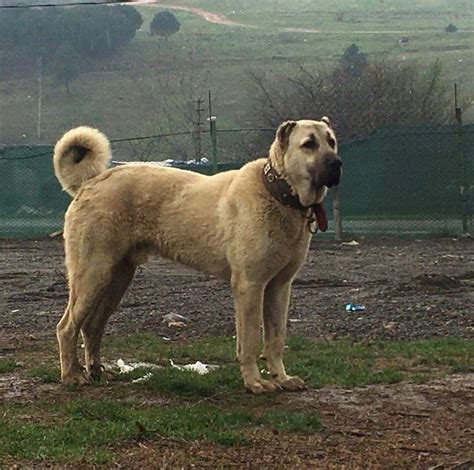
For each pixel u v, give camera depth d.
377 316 12.61
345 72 34.69
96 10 57.25
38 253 20.75
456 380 9.31
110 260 9.15
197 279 16.03
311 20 78.88
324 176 8.42
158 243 9.12
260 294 8.72
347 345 11.02
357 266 17.53
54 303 14.28
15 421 7.91
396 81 32.97
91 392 8.92
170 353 10.62
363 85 32.78
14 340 11.59
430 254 19.38
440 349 10.65
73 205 9.28
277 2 84.94
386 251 20.05
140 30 66.00
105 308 9.45
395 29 74.00
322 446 7.18
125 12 60.97
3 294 15.02
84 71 55.56
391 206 23.09
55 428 7.64
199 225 8.90
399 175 23.02
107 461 6.82
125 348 11.02
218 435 7.32
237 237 8.66
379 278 15.91
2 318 13.05
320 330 11.95
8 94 52.25
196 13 78.00
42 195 24.31
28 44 55.59
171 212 9.02
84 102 50.94
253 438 7.36
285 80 46.50
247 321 8.72
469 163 22.59
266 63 59.78
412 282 14.82
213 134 23.17
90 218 9.13
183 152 36.47
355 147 23.27
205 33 69.69
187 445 7.19
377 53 62.47
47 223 24.27
